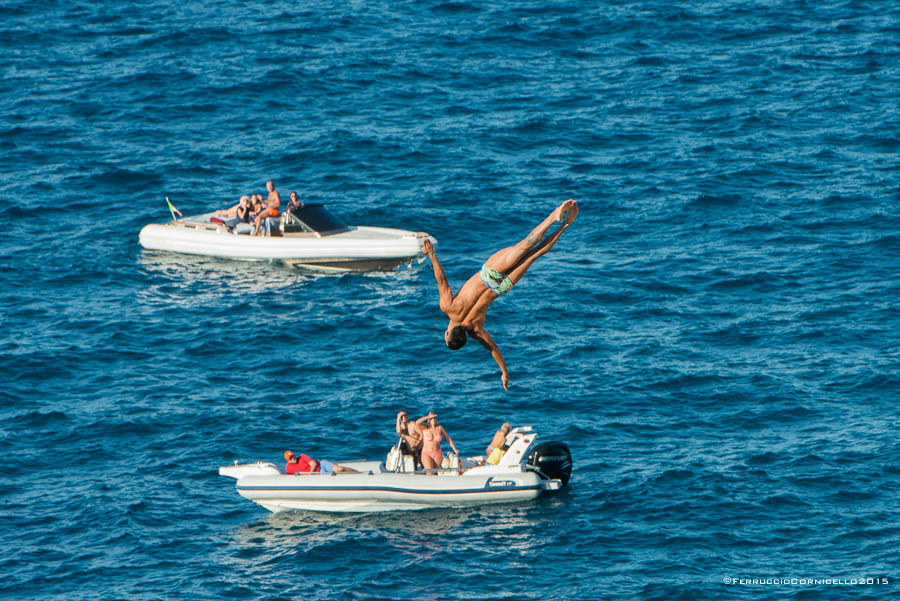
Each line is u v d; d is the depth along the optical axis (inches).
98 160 7012.8
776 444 4099.4
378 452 4178.2
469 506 3828.7
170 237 6072.8
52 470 4042.8
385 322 5241.1
